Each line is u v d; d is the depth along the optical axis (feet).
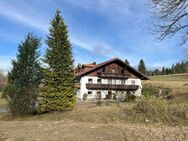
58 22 91.71
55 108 87.25
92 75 200.54
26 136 39.93
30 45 89.71
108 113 64.69
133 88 203.72
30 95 87.92
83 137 37.04
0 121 76.54
